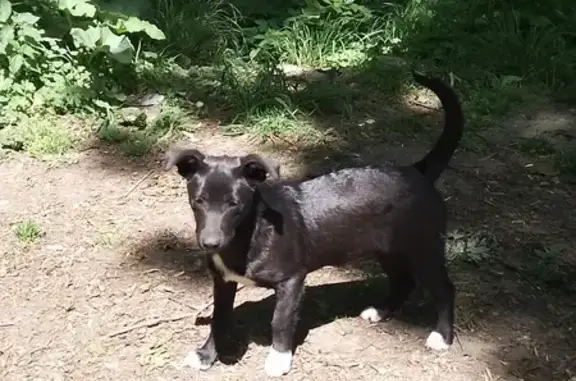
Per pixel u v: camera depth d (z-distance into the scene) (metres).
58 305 2.54
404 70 3.72
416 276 2.37
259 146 3.26
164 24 3.89
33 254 2.72
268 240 2.23
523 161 3.19
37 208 2.91
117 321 2.50
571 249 2.76
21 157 3.15
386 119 3.42
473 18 3.97
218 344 2.36
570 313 2.53
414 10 4.08
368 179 2.32
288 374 2.33
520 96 3.56
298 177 3.09
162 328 2.48
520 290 2.60
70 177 3.07
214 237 2.11
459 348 2.42
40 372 2.35
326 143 3.28
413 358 2.39
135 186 3.04
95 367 2.36
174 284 2.62
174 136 3.29
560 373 2.36
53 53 3.46
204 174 2.15
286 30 3.99
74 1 3.51
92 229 2.83
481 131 3.35
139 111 3.38
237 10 4.09
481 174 3.11
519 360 2.39
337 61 3.87
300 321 2.50
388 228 2.32
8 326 2.48
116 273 2.66
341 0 4.05
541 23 3.89
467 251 2.70
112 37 3.50
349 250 2.33
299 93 3.50
